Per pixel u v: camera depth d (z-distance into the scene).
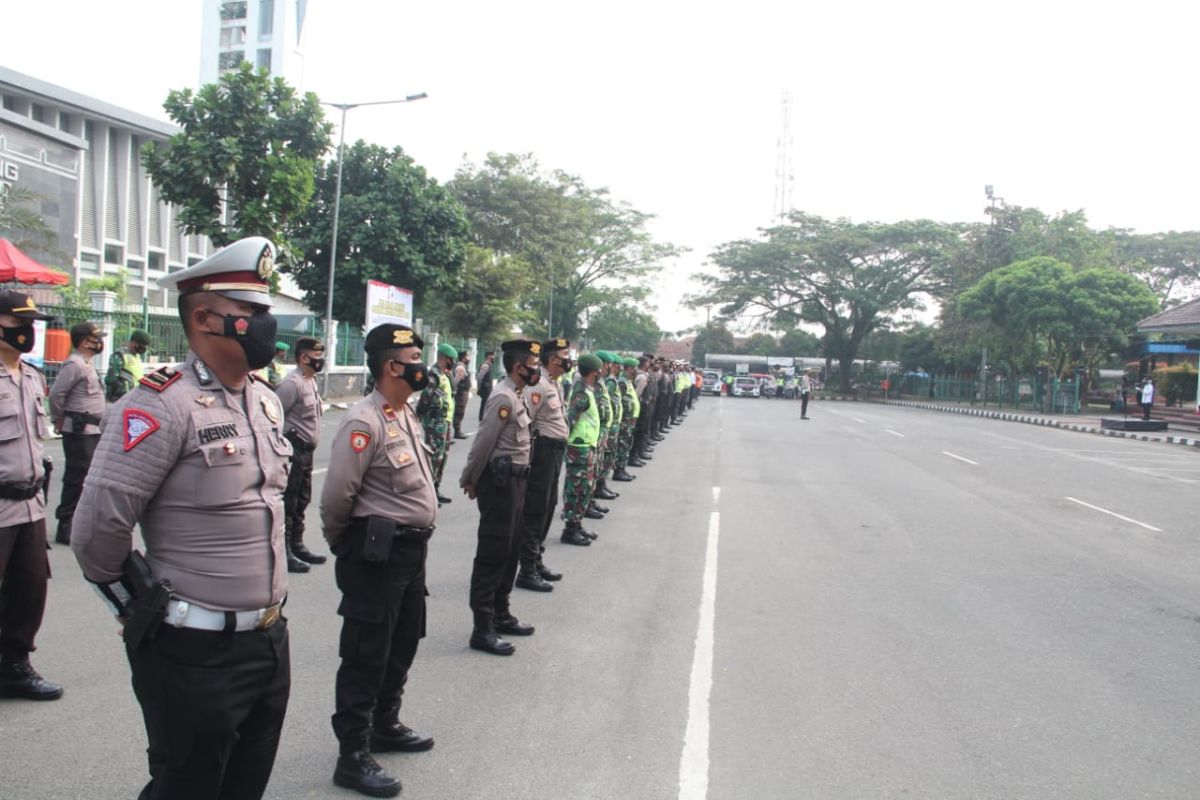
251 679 2.70
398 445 3.99
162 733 2.63
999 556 8.79
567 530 8.87
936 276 56.41
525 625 5.95
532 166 42.69
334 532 3.91
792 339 87.75
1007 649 5.89
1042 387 42.59
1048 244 44.44
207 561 2.63
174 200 16.97
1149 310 36.22
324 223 25.19
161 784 2.66
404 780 3.90
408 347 4.03
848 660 5.57
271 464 2.80
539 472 6.98
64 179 26.44
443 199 26.19
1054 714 4.82
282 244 17.56
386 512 3.93
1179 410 34.12
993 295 39.41
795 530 9.85
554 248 42.62
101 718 4.37
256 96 17.00
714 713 4.68
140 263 36.94
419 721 4.51
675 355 98.50
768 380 58.25
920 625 6.37
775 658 5.57
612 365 13.08
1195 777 4.12
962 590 7.41
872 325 60.00
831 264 57.34
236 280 2.67
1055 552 9.07
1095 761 4.26
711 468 15.62
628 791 3.83
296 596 6.58
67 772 3.82
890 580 7.67
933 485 14.01
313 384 7.58
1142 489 14.41
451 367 10.22
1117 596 7.38
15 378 4.54
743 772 4.04
